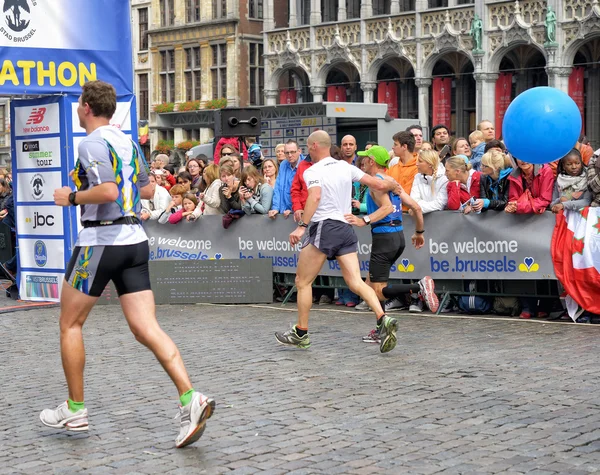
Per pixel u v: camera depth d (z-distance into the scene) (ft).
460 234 38.40
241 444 20.33
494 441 20.03
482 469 18.17
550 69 115.14
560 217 36.17
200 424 19.86
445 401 23.70
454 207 38.52
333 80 147.33
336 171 30.42
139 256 20.62
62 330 21.13
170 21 166.20
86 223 20.62
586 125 119.44
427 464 18.56
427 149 41.11
